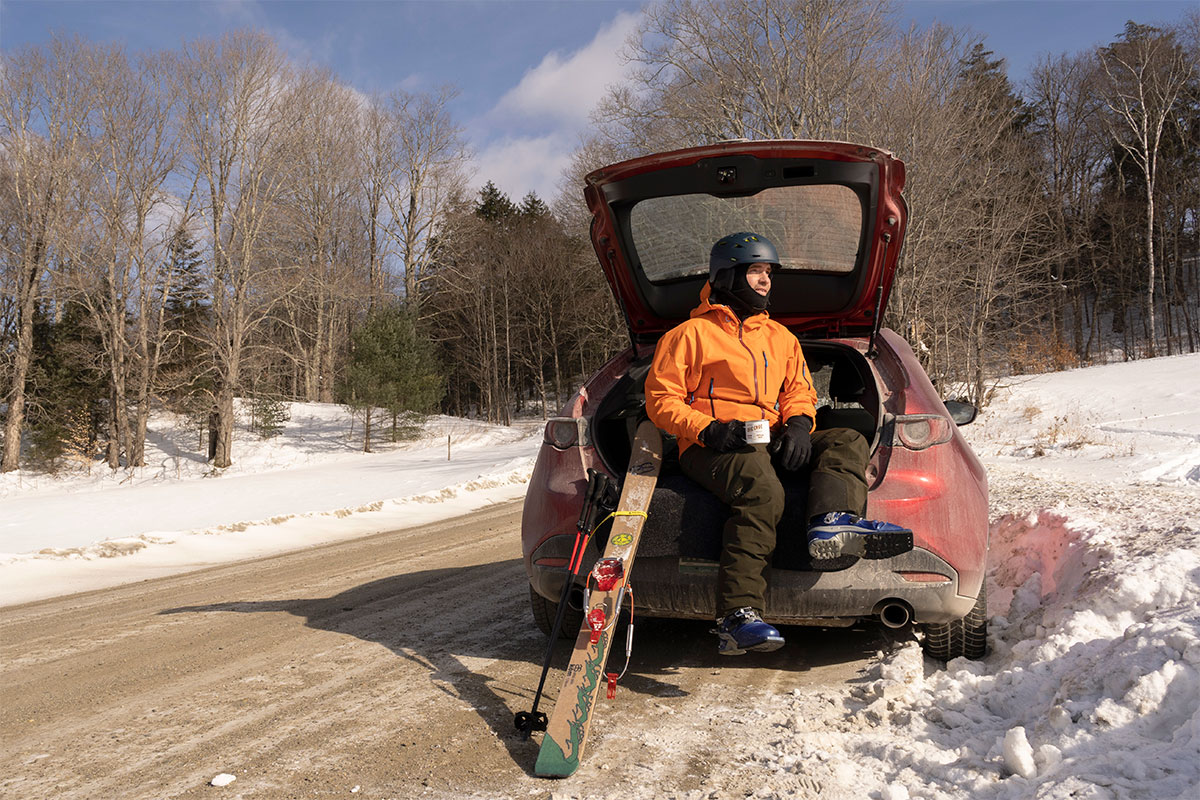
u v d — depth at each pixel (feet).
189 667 12.67
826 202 12.61
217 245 127.44
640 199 13.02
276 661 12.80
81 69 119.03
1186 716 7.16
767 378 10.93
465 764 8.50
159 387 129.59
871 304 13.96
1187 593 10.48
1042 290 136.87
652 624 14.15
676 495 10.44
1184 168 166.09
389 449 132.26
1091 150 176.35
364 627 14.98
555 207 146.82
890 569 10.06
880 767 7.93
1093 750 7.07
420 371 138.21
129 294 130.00
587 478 11.20
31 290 126.62
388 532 34.58
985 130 85.51
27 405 132.77
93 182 121.90
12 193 122.83
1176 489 22.27
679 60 91.76
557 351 187.32
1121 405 65.82
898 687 9.82
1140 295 181.88
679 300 14.52
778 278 13.78
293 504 54.54
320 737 9.37
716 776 7.98
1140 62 149.89
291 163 134.00
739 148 11.88
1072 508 17.31
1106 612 10.70
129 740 9.52
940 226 75.05
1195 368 80.43
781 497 9.88
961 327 83.05
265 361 145.79
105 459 134.62
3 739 9.73
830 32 83.87
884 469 10.41
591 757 8.60
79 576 25.04
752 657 12.11
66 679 12.34
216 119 126.00
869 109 80.12
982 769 7.34
